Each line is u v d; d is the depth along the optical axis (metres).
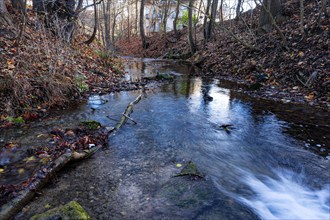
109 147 3.84
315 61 7.03
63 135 4.06
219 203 2.60
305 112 5.48
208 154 3.72
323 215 2.59
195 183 2.94
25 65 5.53
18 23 7.27
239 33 13.48
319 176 3.14
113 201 2.57
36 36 7.22
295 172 3.31
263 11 10.84
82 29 12.32
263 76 8.18
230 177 3.16
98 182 2.91
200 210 2.46
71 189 2.76
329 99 5.90
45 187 2.79
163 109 5.83
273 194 2.88
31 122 4.63
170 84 8.84
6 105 4.62
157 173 3.14
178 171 3.20
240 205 2.60
